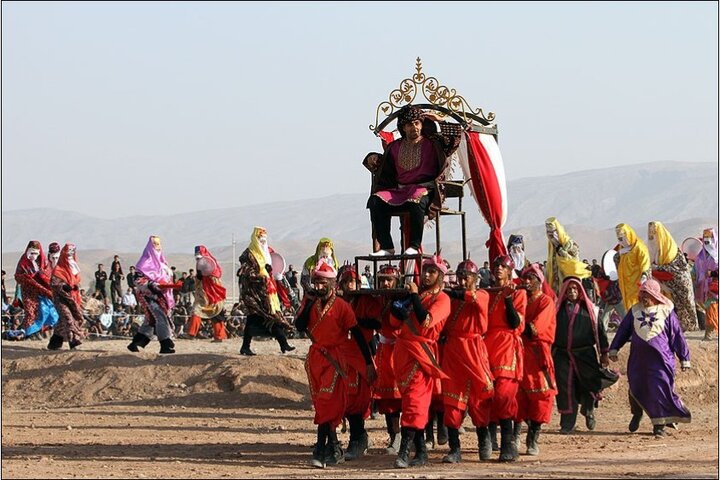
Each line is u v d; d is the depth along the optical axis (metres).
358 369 13.48
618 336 16.81
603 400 21.08
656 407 16.56
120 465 13.23
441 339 13.69
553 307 14.45
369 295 14.01
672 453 14.56
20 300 29.81
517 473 12.54
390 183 15.23
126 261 147.00
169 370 22.41
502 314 13.73
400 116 15.09
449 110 15.41
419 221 14.66
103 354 23.23
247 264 23.41
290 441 16.08
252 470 12.94
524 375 14.30
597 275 27.81
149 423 18.39
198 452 14.66
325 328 13.34
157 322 23.64
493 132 15.84
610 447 15.29
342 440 15.98
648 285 16.67
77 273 24.98
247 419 19.11
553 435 16.83
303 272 21.11
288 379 21.73
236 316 32.50
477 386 13.39
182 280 33.59
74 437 16.39
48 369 22.89
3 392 22.27
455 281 14.77
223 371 21.92
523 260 23.08
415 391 13.09
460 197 15.73
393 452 14.45
